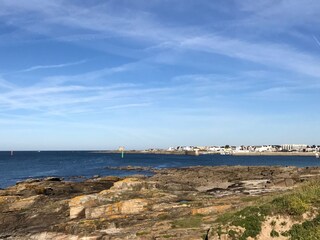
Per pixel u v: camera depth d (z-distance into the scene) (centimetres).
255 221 2025
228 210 2912
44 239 3144
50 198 4606
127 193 4131
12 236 3388
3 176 10012
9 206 4316
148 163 16775
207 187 5209
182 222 2723
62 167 13712
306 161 19550
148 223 2936
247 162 18012
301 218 2000
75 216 3772
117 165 15138
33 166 14425
